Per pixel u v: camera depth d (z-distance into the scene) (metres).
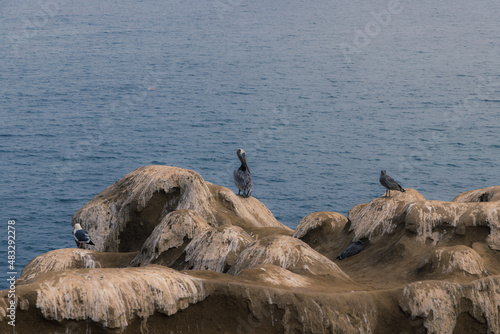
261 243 16.53
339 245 22.05
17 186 95.81
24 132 136.38
